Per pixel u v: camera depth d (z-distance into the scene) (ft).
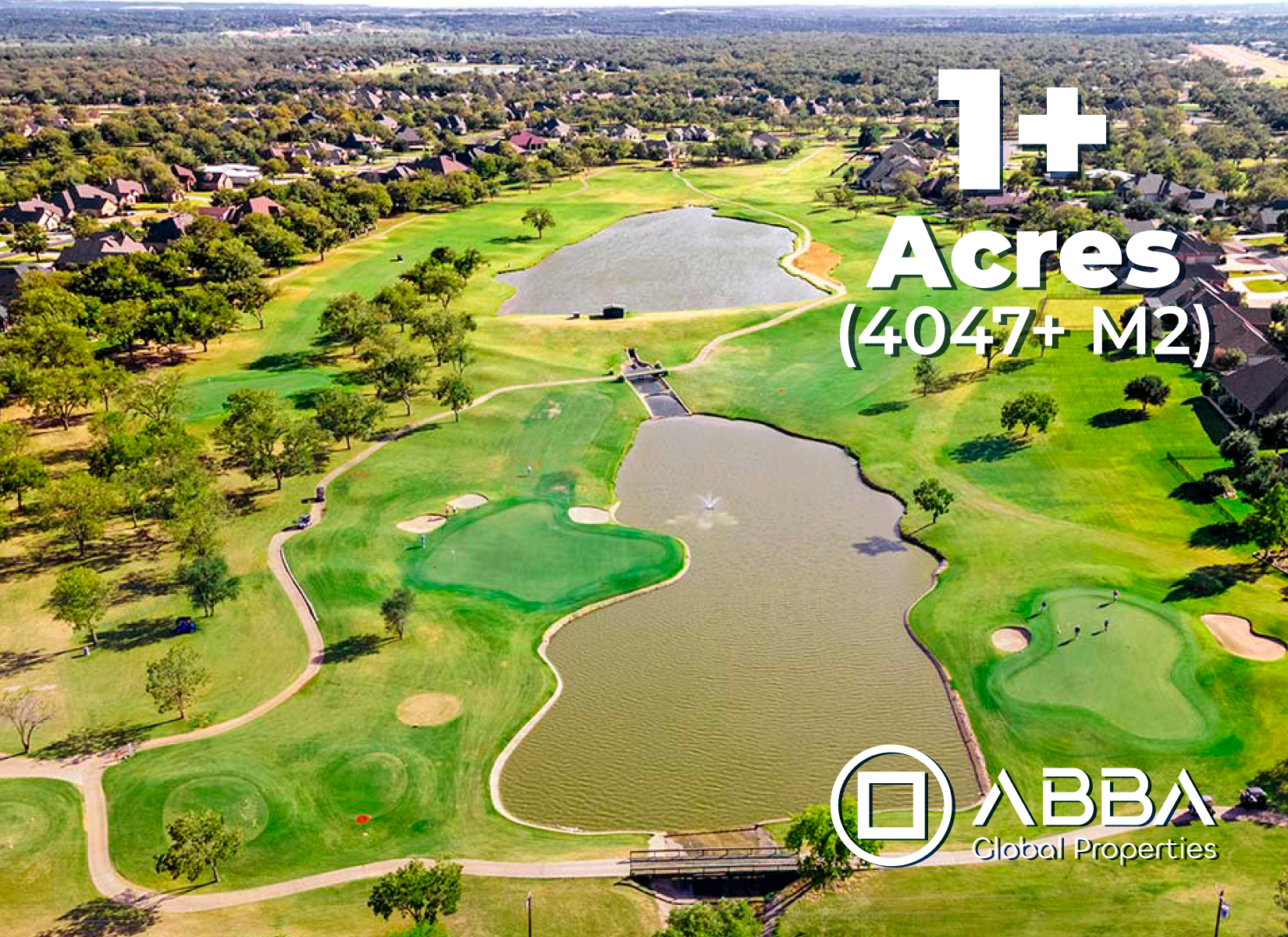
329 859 221.66
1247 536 336.70
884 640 304.50
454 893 197.98
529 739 264.31
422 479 400.47
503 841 228.63
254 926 201.77
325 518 370.32
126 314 517.55
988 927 198.90
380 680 283.18
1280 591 308.81
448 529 364.17
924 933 198.70
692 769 253.44
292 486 394.11
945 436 428.56
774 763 254.68
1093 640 290.35
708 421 461.78
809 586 332.60
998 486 385.09
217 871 217.97
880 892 209.67
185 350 540.52
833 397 474.90
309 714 269.23
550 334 554.87
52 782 242.99
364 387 489.67
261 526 363.97
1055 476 388.78
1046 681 277.03
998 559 337.31
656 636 307.17
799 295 645.51
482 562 343.46
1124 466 391.24
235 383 491.31
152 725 264.11
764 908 208.33
